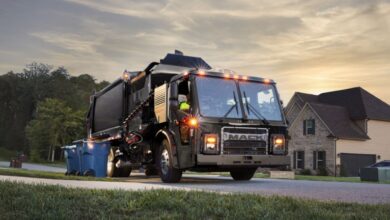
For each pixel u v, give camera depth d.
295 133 41.00
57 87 101.69
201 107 10.91
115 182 11.12
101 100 18.36
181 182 12.23
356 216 5.10
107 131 17.11
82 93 101.00
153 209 5.48
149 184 10.48
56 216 4.71
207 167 11.02
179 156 11.11
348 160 38.00
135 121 14.26
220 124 10.94
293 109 45.28
